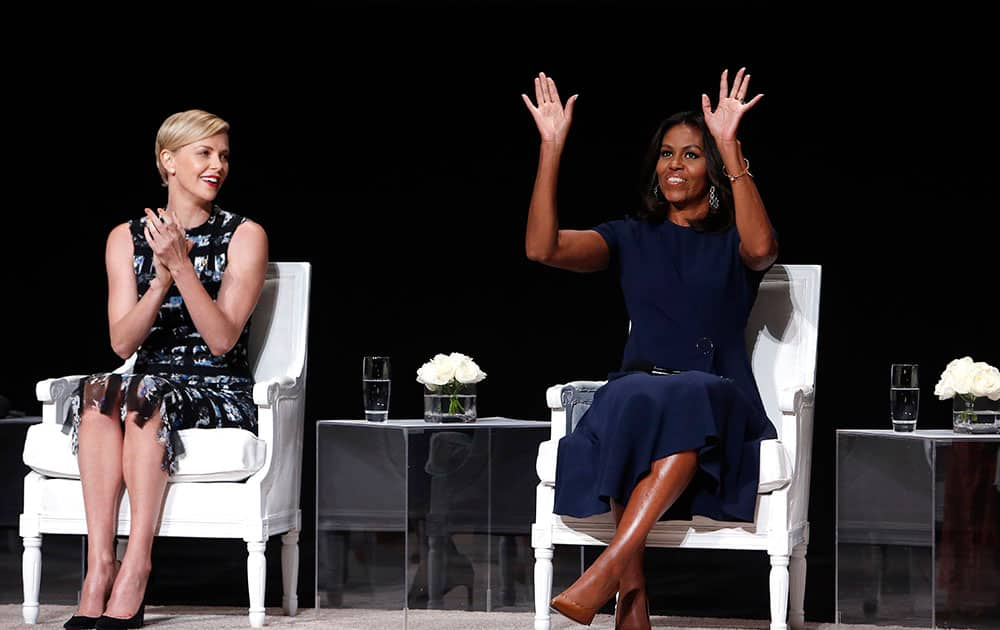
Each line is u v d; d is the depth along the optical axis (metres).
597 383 13.55
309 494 20.14
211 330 14.21
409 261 20.30
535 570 12.98
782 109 19.44
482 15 20.20
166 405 13.50
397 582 14.56
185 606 15.91
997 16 18.95
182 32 20.47
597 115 19.88
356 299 20.34
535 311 20.03
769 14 19.50
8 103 20.39
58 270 20.34
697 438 11.95
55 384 14.29
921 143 19.12
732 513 12.30
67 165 20.39
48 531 13.95
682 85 19.73
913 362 19.03
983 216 18.95
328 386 20.28
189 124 14.79
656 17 19.78
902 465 12.98
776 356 14.45
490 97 20.22
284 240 20.45
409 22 20.33
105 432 13.55
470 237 20.22
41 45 20.41
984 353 18.92
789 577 14.34
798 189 19.36
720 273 13.45
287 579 15.02
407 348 20.25
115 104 20.44
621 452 11.99
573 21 19.98
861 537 13.50
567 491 12.46
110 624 12.88
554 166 13.27
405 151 20.34
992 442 12.69
